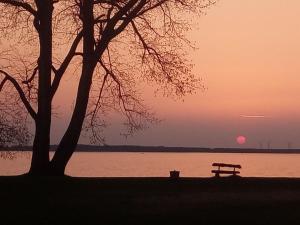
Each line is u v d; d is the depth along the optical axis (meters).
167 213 21.14
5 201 22.97
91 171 90.94
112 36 29.81
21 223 19.22
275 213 21.58
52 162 29.77
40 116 29.52
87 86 29.75
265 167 129.38
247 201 24.30
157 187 27.66
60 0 30.03
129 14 30.11
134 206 22.53
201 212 21.45
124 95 32.72
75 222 19.52
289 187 28.80
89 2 29.16
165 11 31.25
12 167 94.75
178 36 31.53
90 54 29.52
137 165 133.88
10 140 30.17
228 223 19.67
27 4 29.25
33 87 30.72
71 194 25.06
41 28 29.23
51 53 29.58
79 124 29.86
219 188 28.03
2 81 29.80
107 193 25.64
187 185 28.45
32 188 25.80
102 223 19.41
